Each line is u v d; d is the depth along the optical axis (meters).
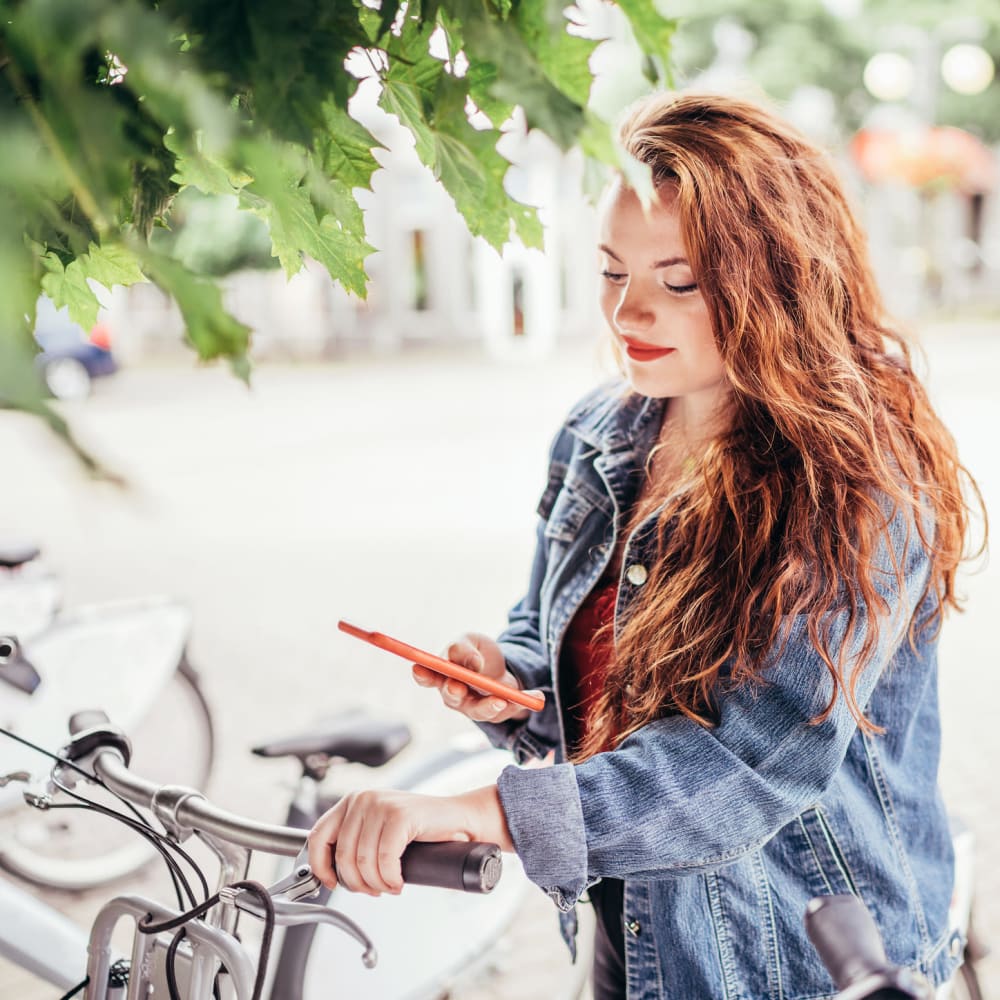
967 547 1.38
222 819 1.08
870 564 1.16
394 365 17.59
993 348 16.39
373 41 0.83
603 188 0.82
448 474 9.09
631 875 1.10
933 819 1.38
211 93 0.64
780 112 1.34
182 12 0.76
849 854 1.29
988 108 20.72
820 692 1.13
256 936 2.01
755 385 1.23
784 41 18.72
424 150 0.90
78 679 3.02
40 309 1.28
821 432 1.20
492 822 1.06
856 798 1.31
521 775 1.08
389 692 4.68
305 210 0.98
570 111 0.74
